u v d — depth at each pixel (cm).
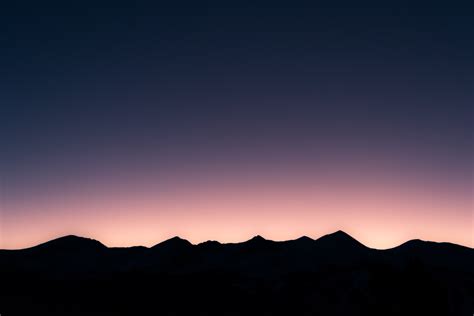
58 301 8225
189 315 7712
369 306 7744
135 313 7738
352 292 8231
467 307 7438
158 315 7644
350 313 7600
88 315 7375
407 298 7769
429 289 7775
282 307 8056
